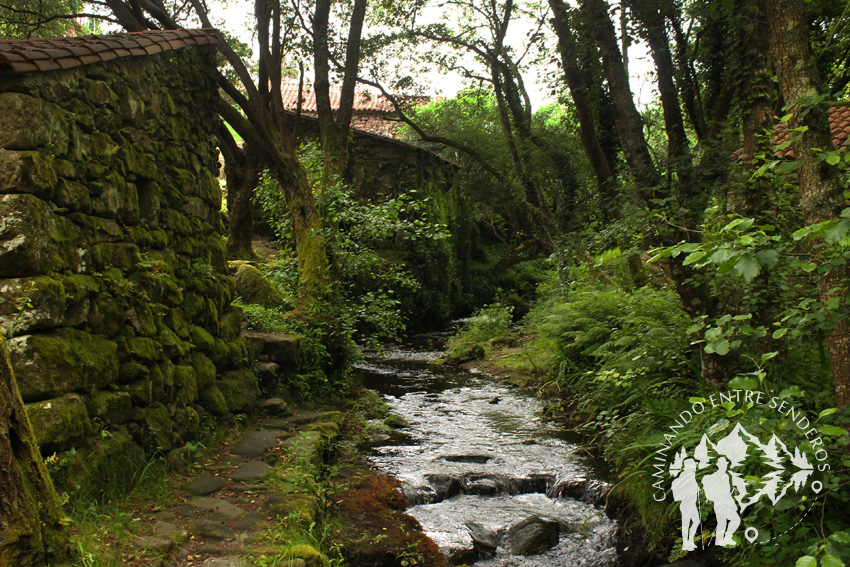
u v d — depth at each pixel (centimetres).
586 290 926
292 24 1077
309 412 674
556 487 544
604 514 495
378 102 2377
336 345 837
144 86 469
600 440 648
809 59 319
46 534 255
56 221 343
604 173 772
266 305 889
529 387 970
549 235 1408
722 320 310
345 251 915
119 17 802
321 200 895
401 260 1808
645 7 615
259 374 654
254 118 844
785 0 324
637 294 722
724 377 457
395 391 966
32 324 315
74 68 370
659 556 413
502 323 1415
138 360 411
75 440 332
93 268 379
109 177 402
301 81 1130
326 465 539
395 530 449
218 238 618
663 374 540
